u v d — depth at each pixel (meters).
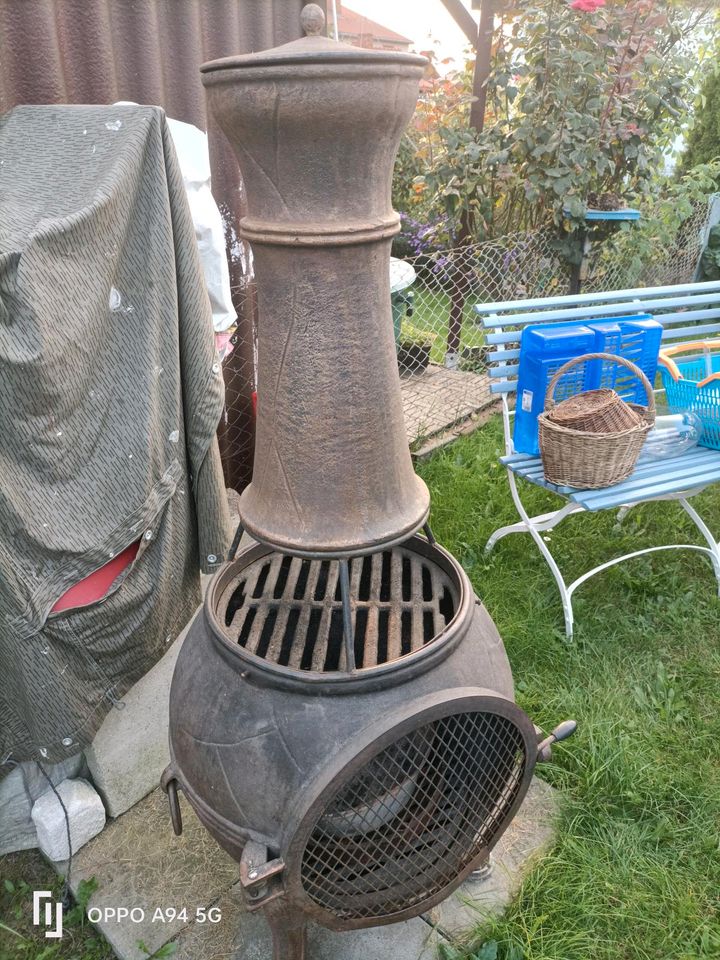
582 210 4.16
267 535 1.30
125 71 2.08
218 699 1.30
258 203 1.14
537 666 2.43
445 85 5.09
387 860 1.32
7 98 1.78
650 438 2.79
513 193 4.60
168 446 1.61
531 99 4.09
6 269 1.20
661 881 1.76
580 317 2.73
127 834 1.87
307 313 1.16
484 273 4.63
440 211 4.93
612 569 2.87
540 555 2.97
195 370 1.62
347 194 1.10
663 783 2.00
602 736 2.11
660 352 2.81
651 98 4.20
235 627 1.41
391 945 1.62
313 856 1.24
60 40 1.87
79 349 1.37
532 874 1.76
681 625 2.61
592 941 1.64
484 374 4.62
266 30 2.49
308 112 0.99
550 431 2.33
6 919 1.74
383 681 1.24
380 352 1.22
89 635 1.55
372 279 1.17
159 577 1.65
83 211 1.30
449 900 1.71
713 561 2.76
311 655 1.41
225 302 2.05
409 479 1.36
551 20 3.99
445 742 1.33
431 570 1.59
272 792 1.23
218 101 1.06
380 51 0.97
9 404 1.31
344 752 1.17
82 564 1.49
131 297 1.49
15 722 1.63
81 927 1.72
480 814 1.41
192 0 2.19
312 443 1.23
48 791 1.84
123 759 1.88
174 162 1.49
